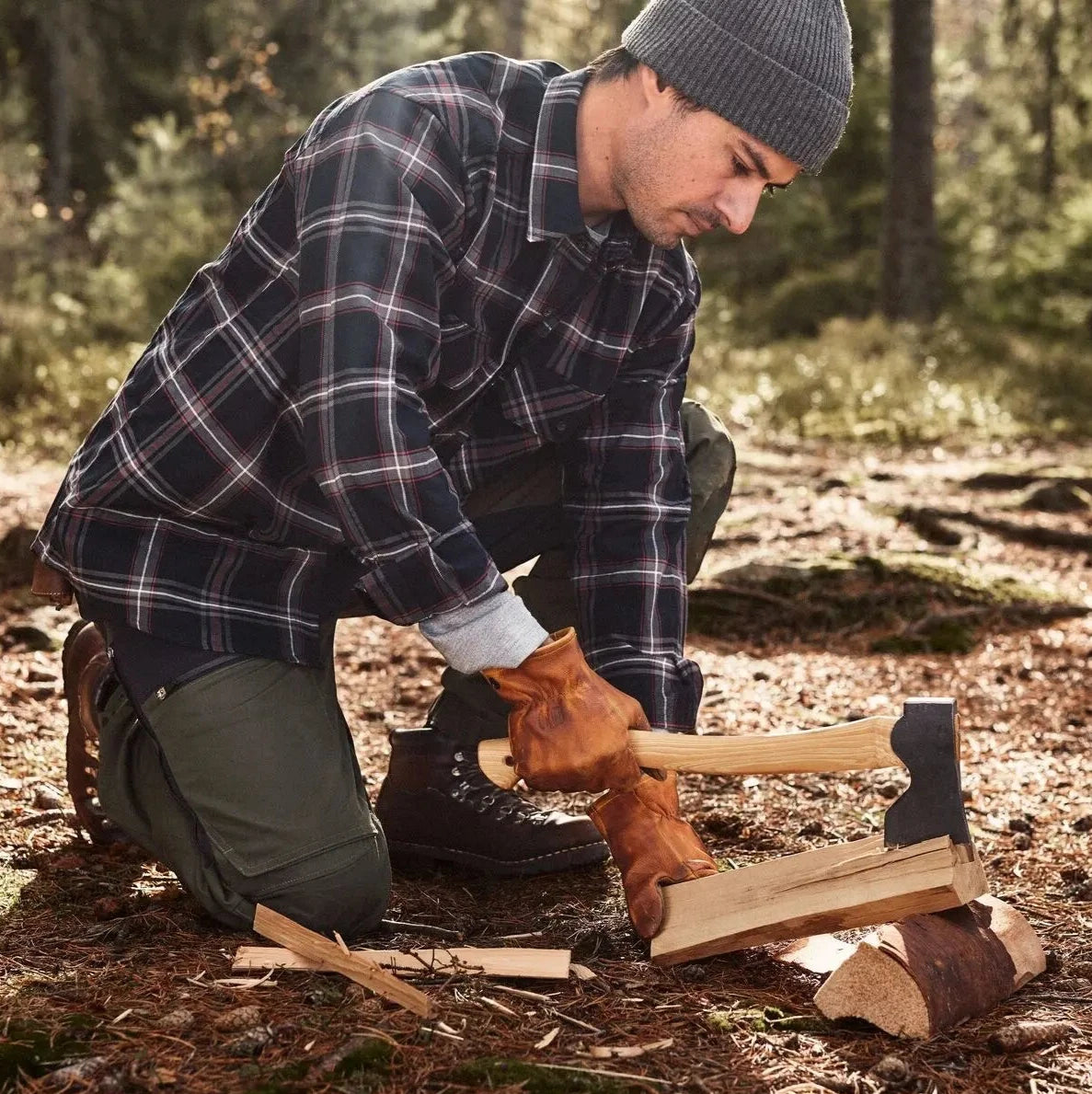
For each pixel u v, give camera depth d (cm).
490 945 195
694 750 176
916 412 1015
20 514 509
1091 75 1858
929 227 1473
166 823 196
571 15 2859
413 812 237
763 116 172
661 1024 166
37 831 243
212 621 191
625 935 199
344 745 199
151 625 190
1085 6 1806
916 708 168
